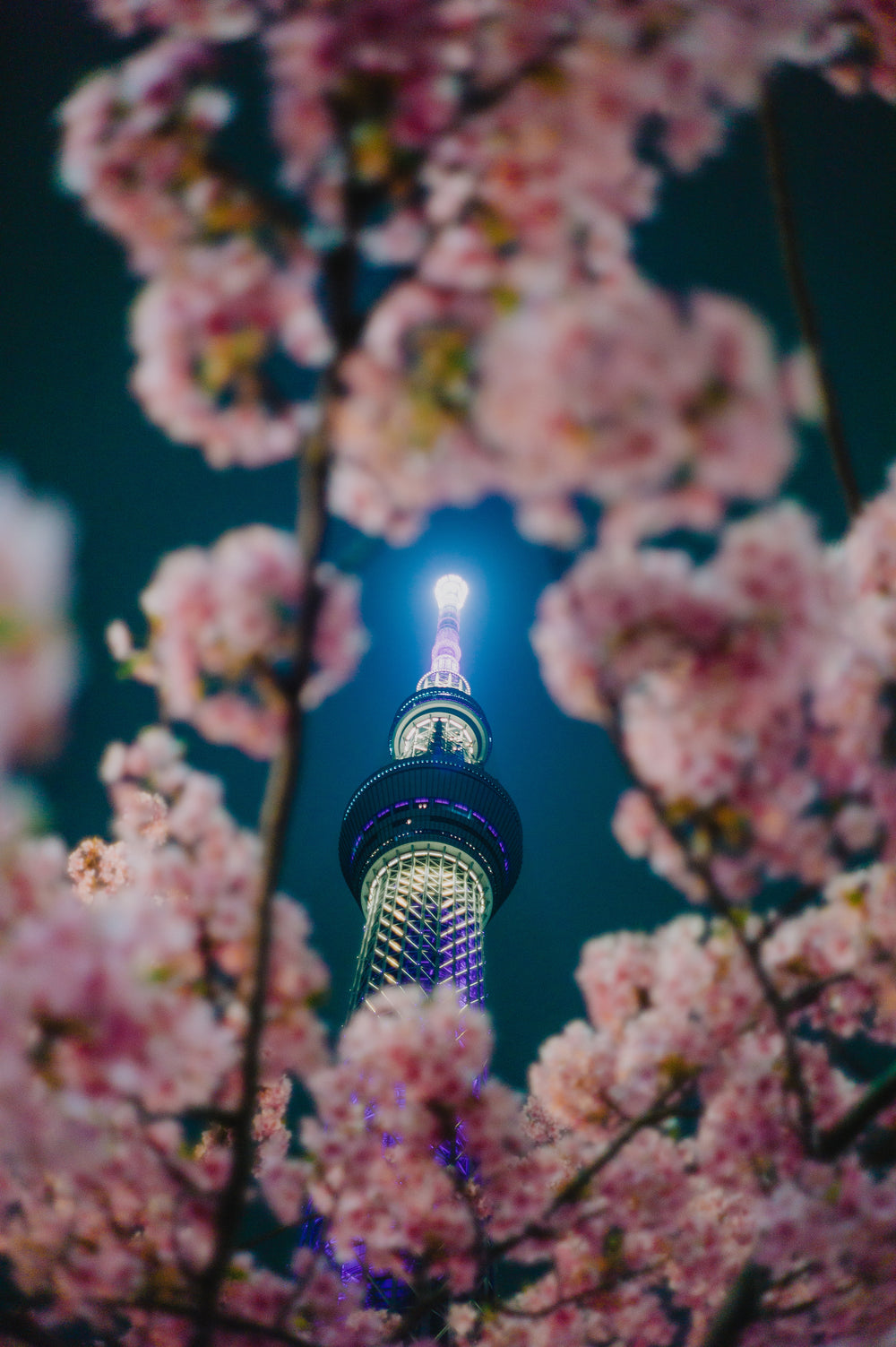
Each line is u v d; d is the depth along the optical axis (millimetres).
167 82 4352
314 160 4332
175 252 4367
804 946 7703
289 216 4336
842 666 6070
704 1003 7922
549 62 4395
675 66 4676
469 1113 8398
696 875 6027
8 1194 7844
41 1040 4754
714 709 5203
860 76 6125
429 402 3930
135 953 4770
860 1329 8242
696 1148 8398
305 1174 9070
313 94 4297
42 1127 5031
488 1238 8727
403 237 4301
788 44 5641
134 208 4340
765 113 5754
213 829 6824
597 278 4246
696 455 3562
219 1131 8625
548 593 4945
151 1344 8562
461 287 4090
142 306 4418
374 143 4270
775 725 5766
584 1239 9500
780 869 6285
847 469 6574
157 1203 7832
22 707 2420
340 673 5055
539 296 3924
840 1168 7137
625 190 4516
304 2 4355
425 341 3938
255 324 4379
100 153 4332
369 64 4223
